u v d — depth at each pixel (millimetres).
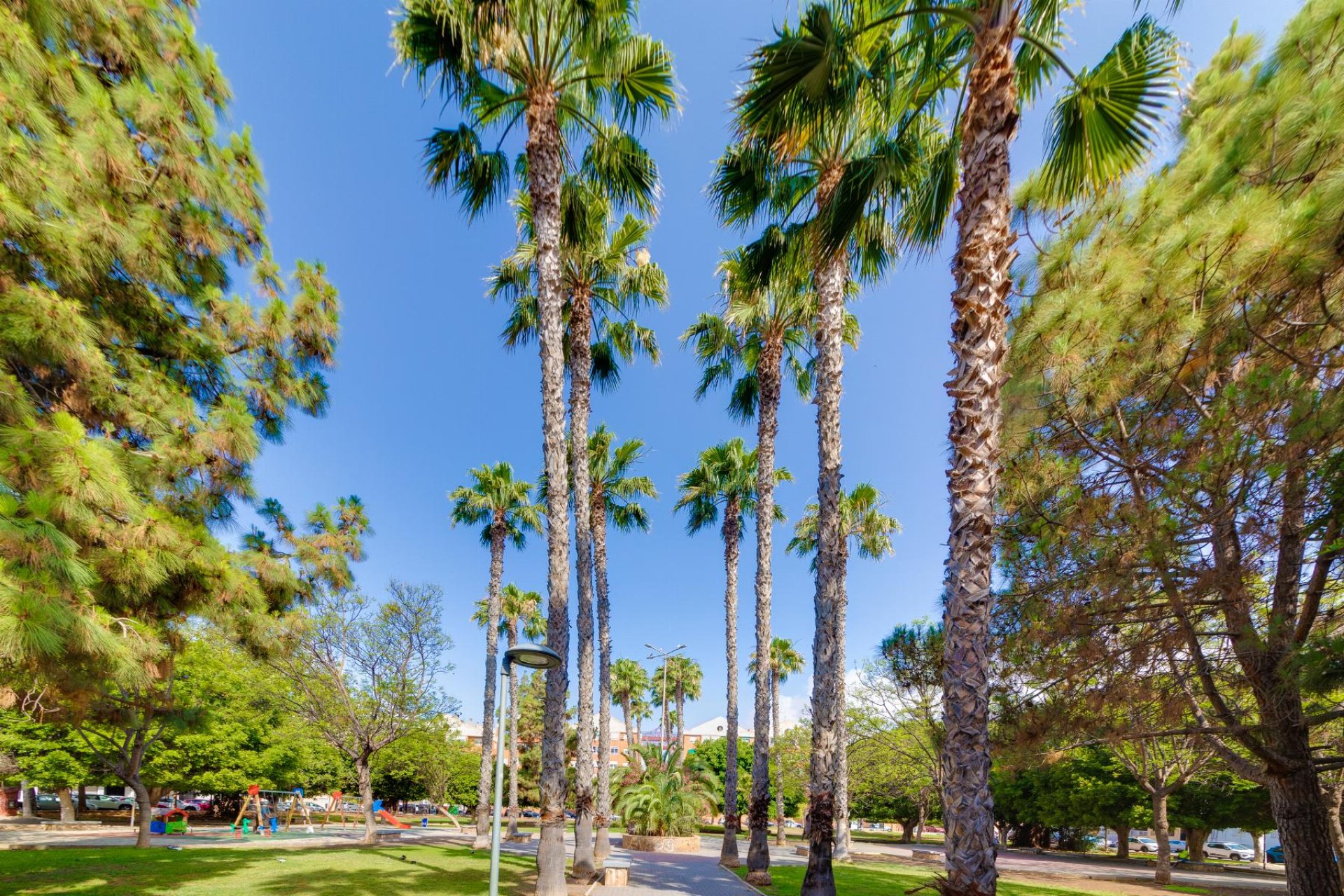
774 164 9469
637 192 12023
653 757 30719
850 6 5621
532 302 15758
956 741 4156
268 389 7500
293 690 20688
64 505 3906
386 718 20641
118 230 5250
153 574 4734
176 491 6059
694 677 54062
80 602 4062
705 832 42188
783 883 13406
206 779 24188
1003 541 6859
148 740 17375
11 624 3346
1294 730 5969
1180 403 5879
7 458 3869
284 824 31562
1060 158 5848
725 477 21625
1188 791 26844
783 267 11594
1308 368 4734
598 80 10594
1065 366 5449
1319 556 4984
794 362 18359
